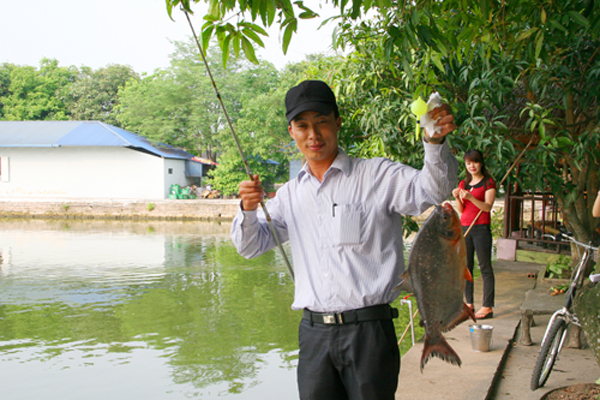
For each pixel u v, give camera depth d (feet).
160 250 52.24
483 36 11.38
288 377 19.48
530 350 15.11
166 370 20.42
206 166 114.32
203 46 8.27
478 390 11.89
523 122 21.77
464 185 18.31
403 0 9.52
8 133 99.40
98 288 35.29
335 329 6.79
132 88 113.60
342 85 21.03
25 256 48.65
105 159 95.96
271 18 7.69
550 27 10.91
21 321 27.53
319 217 7.07
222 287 35.17
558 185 18.70
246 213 7.36
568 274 23.47
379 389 6.60
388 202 6.90
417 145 19.99
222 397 17.81
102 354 22.39
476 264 33.47
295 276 7.38
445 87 18.88
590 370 13.30
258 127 92.48
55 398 17.79
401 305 27.63
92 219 86.69
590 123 18.92
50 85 146.92
